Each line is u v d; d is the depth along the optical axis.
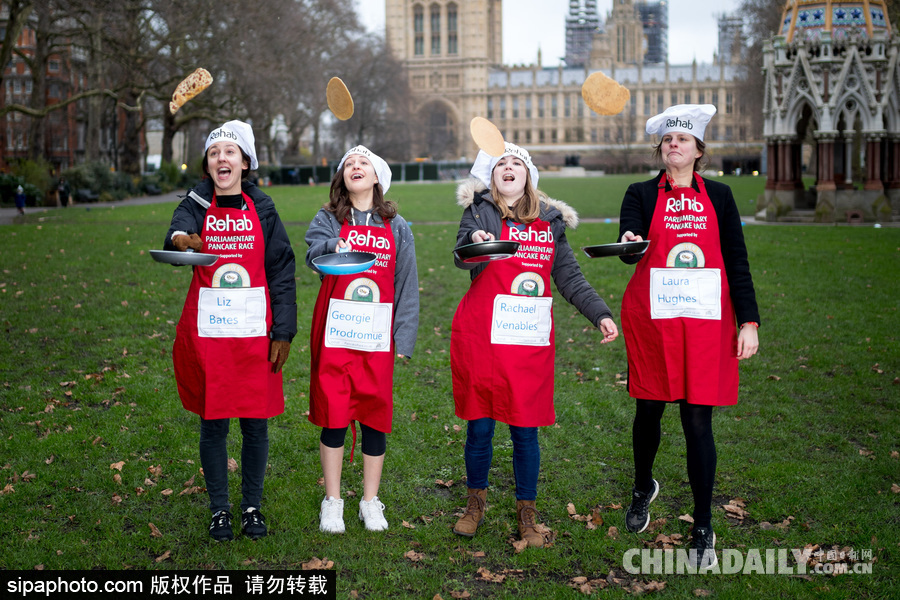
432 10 143.50
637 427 4.03
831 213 21.25
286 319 3.86
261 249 3.83
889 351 7.67
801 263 13.40
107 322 8.84
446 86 144.00
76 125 70.31
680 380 3.80
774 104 21.80
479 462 4.01
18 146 68.00
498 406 3.89
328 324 3.90
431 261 14.54
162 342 8.04
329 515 4.04
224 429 3.93
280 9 37.59
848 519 4.18
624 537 4.02
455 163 92.62
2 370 6.99
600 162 116.31
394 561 3.76
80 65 42.25
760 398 6.38
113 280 11.55
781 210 22.05
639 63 143.25
